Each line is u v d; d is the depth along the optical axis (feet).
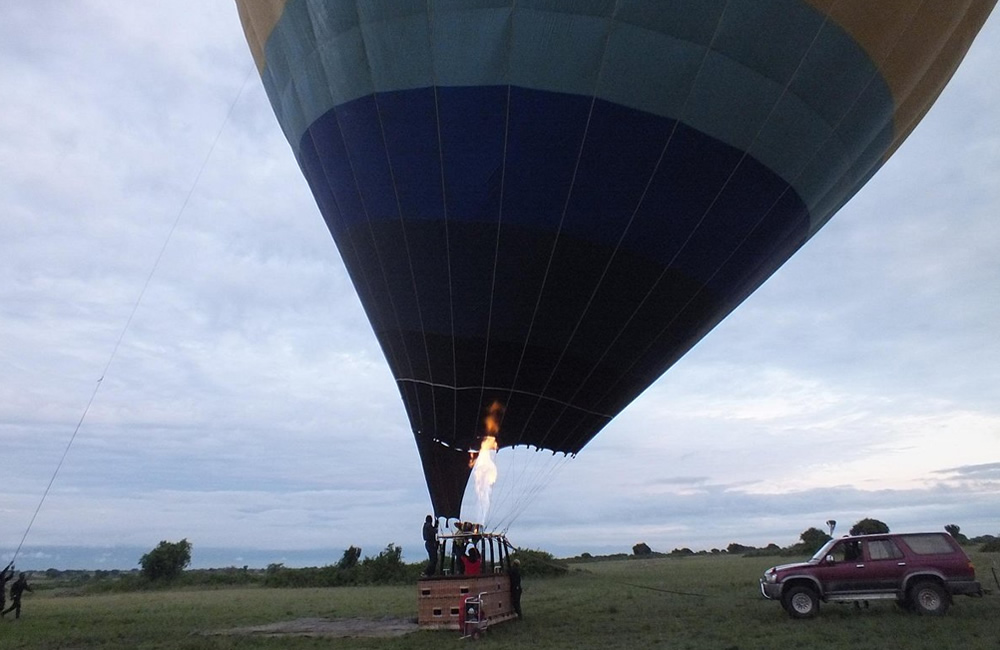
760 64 41.81
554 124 41.45
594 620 51.49
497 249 43.57
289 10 47.85
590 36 40.11
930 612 45.21
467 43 41.09
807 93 43.96
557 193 42.45
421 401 47.83
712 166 43.65
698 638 40.42
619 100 41.11
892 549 46.80
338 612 69.51
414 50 42.19
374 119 44.50
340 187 48.75
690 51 40.68
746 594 72.33
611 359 47.21
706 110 42.11
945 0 46.29
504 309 44.60
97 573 322.75
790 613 47.01
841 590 46.62
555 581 114.11
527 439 48.01
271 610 74.79
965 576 45.57
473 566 47.01
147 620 66.39
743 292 52.70
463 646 39.19
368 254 48.11
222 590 144.25
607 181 42.37
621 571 143.02
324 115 48.08
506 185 42.47
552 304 44.55
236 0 56.90
